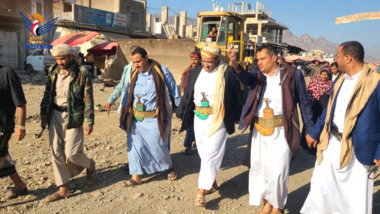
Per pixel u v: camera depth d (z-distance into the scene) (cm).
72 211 359
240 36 1195
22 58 2466
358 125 276
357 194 288
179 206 377
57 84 365
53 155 373
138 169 421
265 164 338
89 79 371
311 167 511
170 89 425
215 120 375
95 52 2103
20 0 2275
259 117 339
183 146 595
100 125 727
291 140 328
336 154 294
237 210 373
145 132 417
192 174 468
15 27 2397
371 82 268
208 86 378
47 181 427
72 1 2831
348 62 278
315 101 477
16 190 388
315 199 304
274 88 331
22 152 534
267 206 351
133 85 412
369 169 288
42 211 358
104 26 2886
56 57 352
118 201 384
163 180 446
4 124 340
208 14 1130
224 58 1098
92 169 419
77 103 368
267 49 324
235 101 391
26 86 1403
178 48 834
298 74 330
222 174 475
